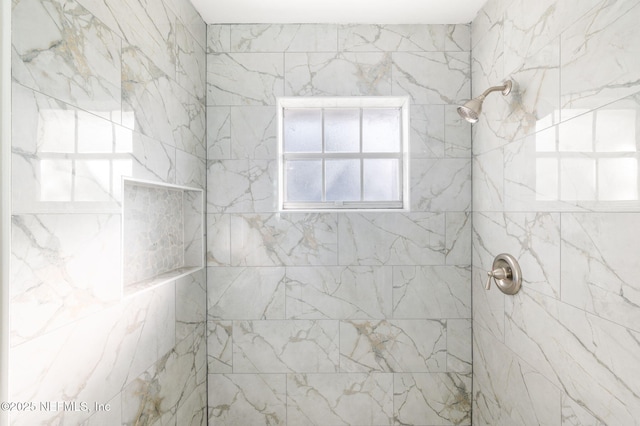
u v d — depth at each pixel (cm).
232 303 192
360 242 192
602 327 97
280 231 192
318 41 192
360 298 192
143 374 129
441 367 192
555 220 118
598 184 98
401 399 191
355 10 180
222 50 192
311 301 192
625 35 88
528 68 134
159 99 139
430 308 192
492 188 166
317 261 192
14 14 75
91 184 98
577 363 108
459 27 193
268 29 193
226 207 192
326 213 192
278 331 192
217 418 193
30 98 78
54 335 85
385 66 192
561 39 114
